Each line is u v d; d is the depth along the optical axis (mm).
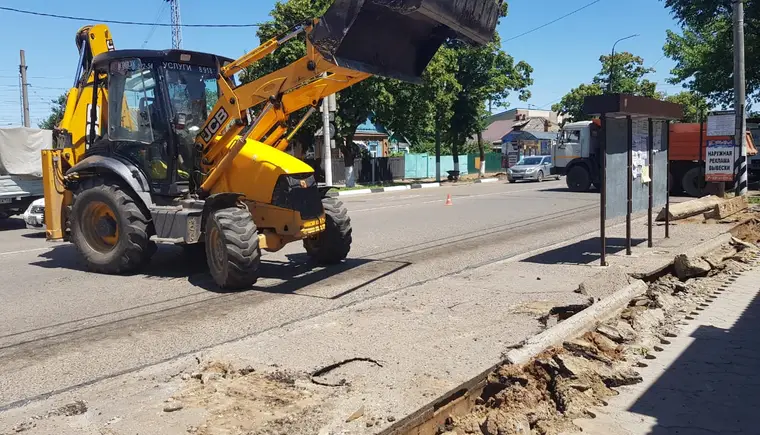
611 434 3934
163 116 8539
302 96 8148
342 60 6828
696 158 20578
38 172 16219
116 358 5230
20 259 10492
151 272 9008
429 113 29828
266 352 4887
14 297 7633
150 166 8664
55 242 12867
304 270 8938
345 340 5156
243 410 3803
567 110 51344
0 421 3881
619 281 6949
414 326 5555
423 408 3768
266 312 6602
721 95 27953
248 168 8188
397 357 4699
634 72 49469
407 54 7770
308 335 5332
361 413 3678
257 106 8961
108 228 8922
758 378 4879
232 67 8148
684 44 29938
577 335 5363
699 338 5867
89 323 6379
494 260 9594
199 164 8578
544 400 4277
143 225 8641
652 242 10289
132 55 8742
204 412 3795
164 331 6004
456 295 6766
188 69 9016
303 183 8125
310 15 24984
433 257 9945
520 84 39750
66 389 4488
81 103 9898
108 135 9125
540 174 33938
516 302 6383
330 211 9086
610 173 8430
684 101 51438
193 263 9664
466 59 35875
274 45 7855
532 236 12234
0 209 15953
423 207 18859
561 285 7180
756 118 25719
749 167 25594
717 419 4176
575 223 14164
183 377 4477
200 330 6004
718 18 25625
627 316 6172
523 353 4684
